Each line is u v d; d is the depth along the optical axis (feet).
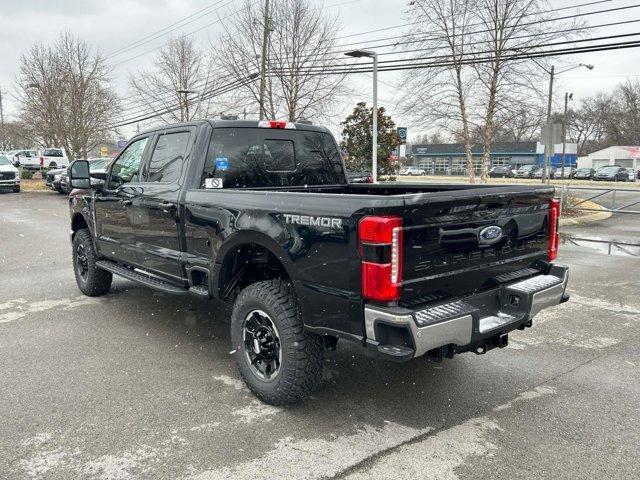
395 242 9.62
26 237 39.24
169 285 15.85
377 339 9.93
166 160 16.17
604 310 20.10
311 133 17.75
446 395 12.95
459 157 277.64
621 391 13.17
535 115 61.26
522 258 12.65
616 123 273.13
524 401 12.64
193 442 10.78
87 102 111.45
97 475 9.69
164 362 14.97
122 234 18.16
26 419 11.66
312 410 12.17
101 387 13.30
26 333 17.39
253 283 13.48
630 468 9.96
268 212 11.82
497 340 11.87
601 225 47.65
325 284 10.67
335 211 10.35
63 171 79.66
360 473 9.78
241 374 12.96
